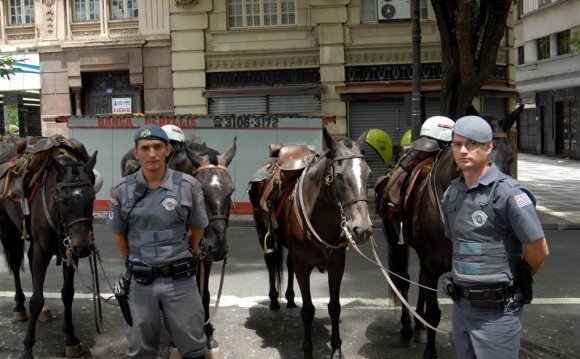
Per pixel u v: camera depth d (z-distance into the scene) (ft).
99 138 50.19
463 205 11.43
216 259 16.71
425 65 59.72
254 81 62.13
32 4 65.77
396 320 21.18
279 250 21.77
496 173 11.33
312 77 61.31
